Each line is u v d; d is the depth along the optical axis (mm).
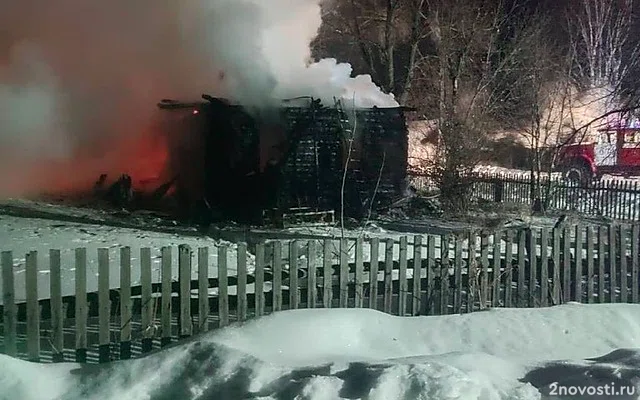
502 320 6484
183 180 18344
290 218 15477
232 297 6781
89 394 4727
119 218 15609
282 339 5707
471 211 18172
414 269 7531
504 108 23312
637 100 13578
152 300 6270
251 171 16500
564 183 19562
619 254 8383
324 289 7062
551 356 5934
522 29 26406
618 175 22797
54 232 13328
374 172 17312
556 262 8148
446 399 4488
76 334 5969
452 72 23641
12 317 5836
